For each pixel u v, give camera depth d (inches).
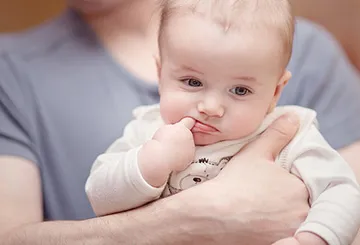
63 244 45.8
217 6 40.0
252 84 40.1
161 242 43.8
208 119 40.8
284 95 60.4
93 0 62.3
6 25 111.8
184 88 41.0
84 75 60.7
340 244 37.9
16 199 53.8
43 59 61.9
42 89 59.5
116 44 63.2
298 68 62.1
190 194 43.6
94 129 58.5
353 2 97.7
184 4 41.0
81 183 57.8
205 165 43.5
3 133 56.8
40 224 48.4
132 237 44.3
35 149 57.5
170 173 44.4
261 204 42.5
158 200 44.9
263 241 42.5
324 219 38.4
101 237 45.0
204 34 39.3
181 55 40.0
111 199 43.4
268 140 44.6
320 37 65.4
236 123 40.8
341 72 64.0
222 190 43.0
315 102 61.4
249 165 43.8
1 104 58.2
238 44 39.0
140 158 41.3
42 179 57.5
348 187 40.3
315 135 44.4
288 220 42.4
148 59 62.3
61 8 114.6
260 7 40.3
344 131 59.3
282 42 40.8
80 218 57.7
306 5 99.4
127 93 60.0
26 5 112.8
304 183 43.1
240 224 42.4
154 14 58.1
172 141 40.9
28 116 58.2
